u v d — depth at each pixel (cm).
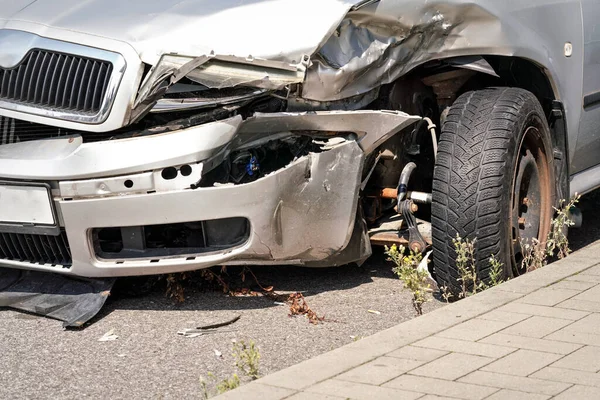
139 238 339
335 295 365
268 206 334
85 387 296
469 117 357
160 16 346
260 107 336
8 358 317
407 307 354
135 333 334
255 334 331
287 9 342
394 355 286
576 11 414
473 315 314
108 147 330
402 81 369
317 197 341
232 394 264
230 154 337
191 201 329
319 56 337
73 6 359
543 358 282
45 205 338
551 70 395
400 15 348
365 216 374
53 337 333
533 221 382
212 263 338
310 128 338
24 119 342
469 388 265
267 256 340
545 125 379
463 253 341
